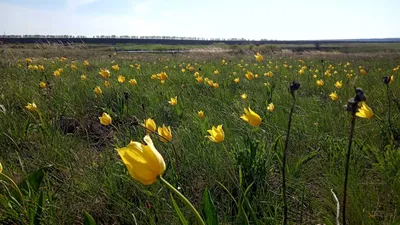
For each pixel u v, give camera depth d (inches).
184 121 167.5
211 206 64.2
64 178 110.1
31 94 205.8
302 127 151.2
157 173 46.3
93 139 161.3
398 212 85.3
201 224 46.7
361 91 48.5
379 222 82.7
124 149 46.4
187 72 367.6
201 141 128.8
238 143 125.8
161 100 209.3
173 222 84.7
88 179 104.9
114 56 681.6
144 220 86.7
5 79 267.1
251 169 103.7
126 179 99.9
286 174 107.0
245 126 150.8
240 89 267.3
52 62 422.9
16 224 86.2
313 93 254.4
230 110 186.4
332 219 82.8
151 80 293.4
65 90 228.4
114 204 94.4
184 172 112.0
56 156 125.3
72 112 185.5
